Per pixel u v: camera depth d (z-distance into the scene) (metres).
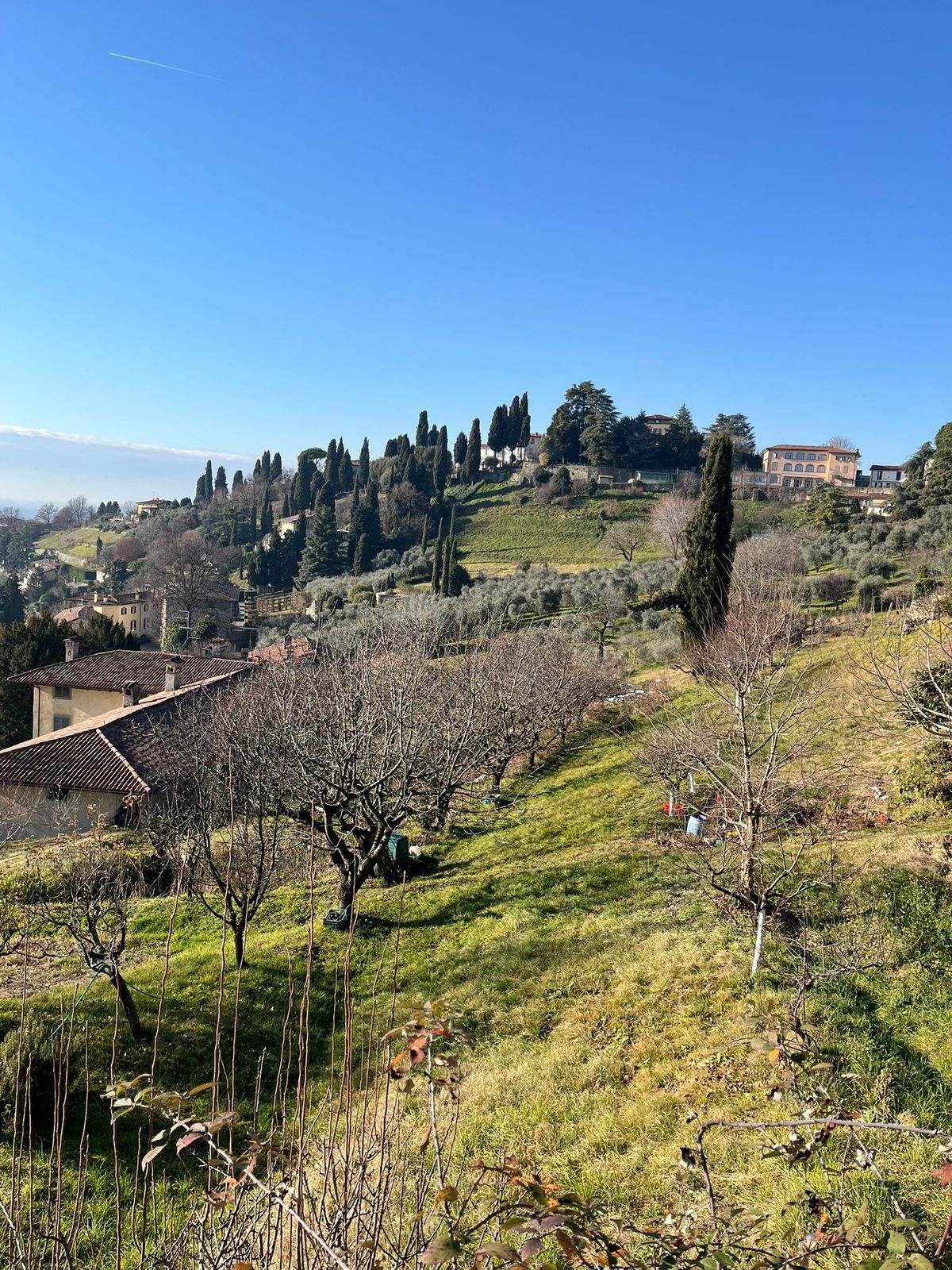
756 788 11.45
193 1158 8.36
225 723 16.89
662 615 43.31
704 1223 4.82
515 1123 7.54
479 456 120.12
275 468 148.12
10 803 24.94
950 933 8.85
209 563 91.50
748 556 39.91
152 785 23.67
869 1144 5.73
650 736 19.53
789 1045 5.00
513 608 47.59
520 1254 2.68
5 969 13.67
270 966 13.16
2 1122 8.70
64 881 15.98
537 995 10.46
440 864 18.28
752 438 118.06
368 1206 3.62
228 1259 3.26
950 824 12.70
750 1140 6.29
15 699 39.97
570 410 113.25
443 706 18.61
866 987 8.19
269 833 16.03
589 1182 6.38
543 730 26.97
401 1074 3.38
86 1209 7.16
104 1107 9.44
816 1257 4.40
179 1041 10.97
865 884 10.55
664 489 103.31
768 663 14.91
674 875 13.63
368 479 118.81
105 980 12.73
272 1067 10.51
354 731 14.57
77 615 74.38
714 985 9.27
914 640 15.88
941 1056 6.88
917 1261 2.42
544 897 14.09
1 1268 3.97
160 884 17.98
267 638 62.31
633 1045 8.59
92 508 182.62
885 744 16.42
